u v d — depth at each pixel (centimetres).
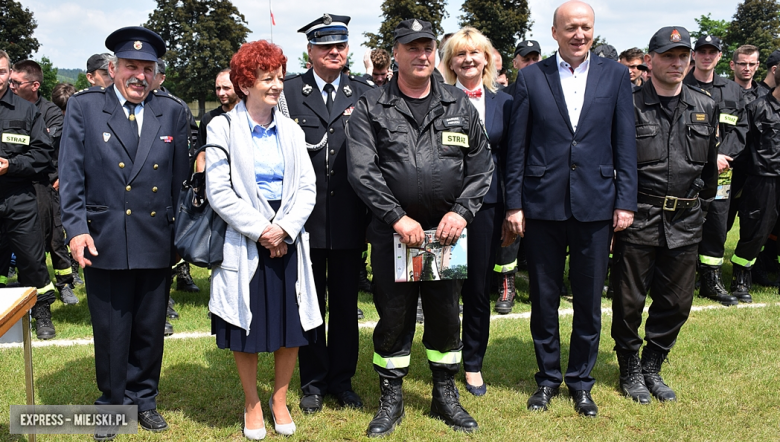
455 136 336
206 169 329
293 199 338
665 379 425
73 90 716
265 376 436
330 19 367
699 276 663
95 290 342
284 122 345
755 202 620
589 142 365
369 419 370
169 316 577
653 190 385
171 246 354
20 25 4441
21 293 292
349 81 391
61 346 498
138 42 329
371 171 331
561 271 390
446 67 416
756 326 533
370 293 684
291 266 336
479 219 394
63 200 328
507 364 457
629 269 393
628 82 369
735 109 617
